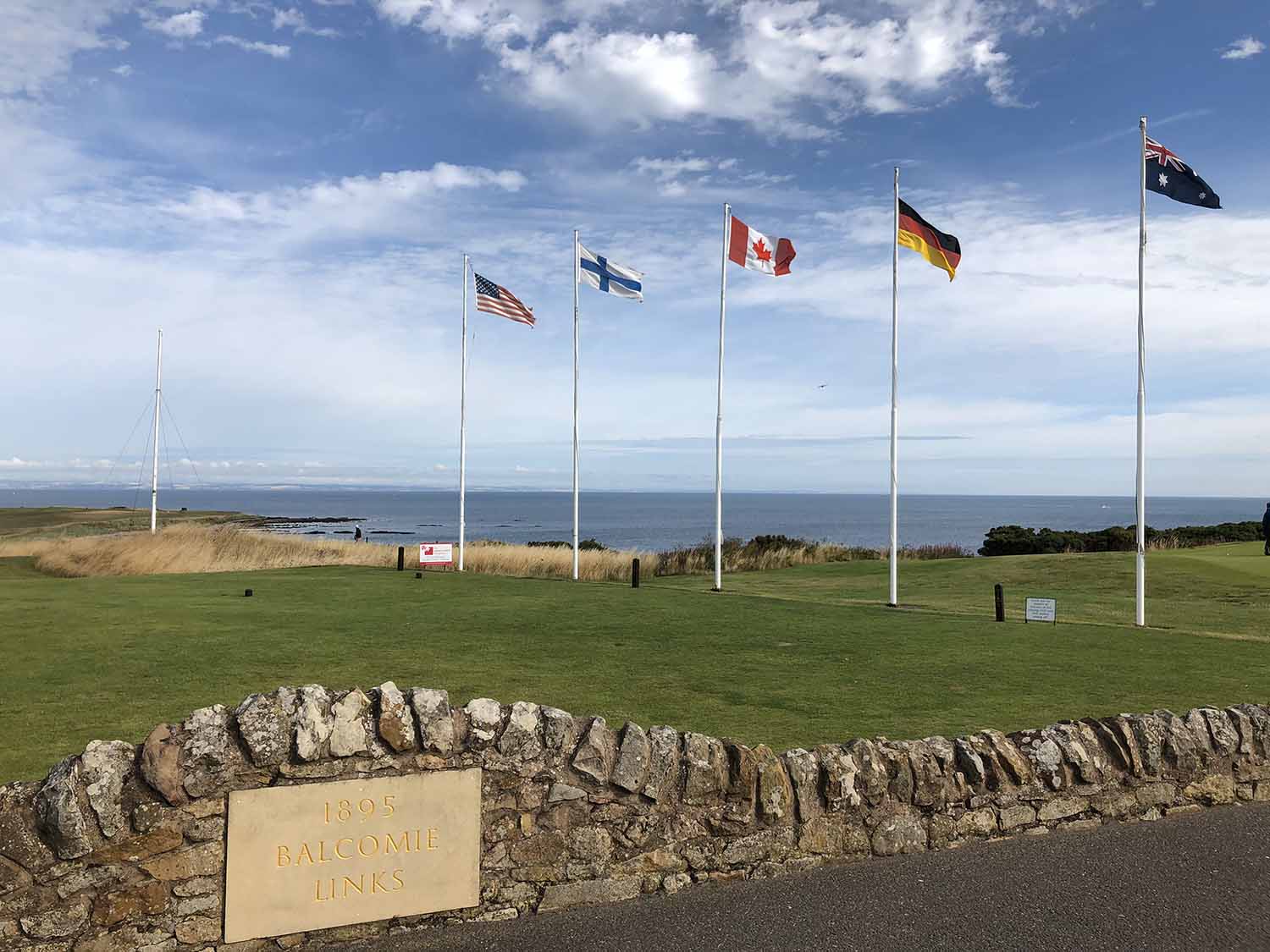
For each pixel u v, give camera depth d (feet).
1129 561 99.86
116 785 15.21
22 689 37.19
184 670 41.27
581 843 17.93
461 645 49.75
